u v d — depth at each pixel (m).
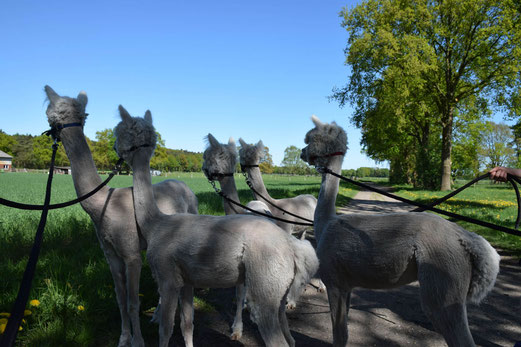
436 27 26.08
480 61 26.33
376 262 2.77
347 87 29.73
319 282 5.57
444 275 2.52
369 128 32.06
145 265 5.84
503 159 65.50
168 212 4.16
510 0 23.39
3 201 2.34
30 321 3.90
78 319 3.87
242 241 2.74
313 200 5.90
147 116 3.54
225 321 4.33
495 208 17.53
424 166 36.47
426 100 28.70
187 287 3.27
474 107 28.70
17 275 5.16
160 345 2.92
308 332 4.10
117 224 3.39
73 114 3.35
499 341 3.90
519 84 25.66
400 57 25.52
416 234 2.67
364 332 4.09
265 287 2.64
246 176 5.00
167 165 116.44
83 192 3.37
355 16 28.39
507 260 7.49
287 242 2.80
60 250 6.58
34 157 115.00
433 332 4.11
